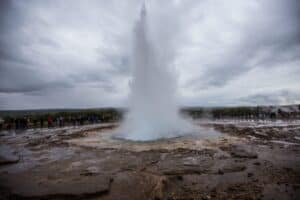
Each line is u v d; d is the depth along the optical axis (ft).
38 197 14.75
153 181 17.15
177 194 15.44
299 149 31.07
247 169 21.31
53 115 108.88
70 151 31.94
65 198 14.74
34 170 21.91
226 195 15.19
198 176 19.30
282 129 55.77
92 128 69.21
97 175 19.48
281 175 19.40
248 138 42.01
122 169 21.47
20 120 78.13
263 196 14.96
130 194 15.16
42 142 41.39
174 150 30.68
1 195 15.21
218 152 29.22
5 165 24.16
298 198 14.60
